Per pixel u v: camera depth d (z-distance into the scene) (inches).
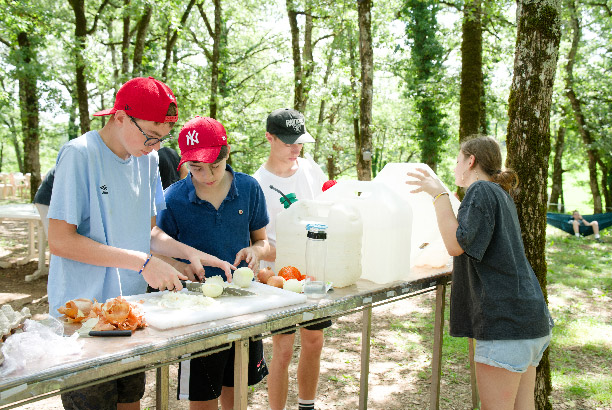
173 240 85.4
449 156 1046.4
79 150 71.4
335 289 89.0
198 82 700.7
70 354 53.0
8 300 213.8
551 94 112.0
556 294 263.7
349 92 581.9
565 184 2070.6
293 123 115.8
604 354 174.2
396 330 199.3
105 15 596.1
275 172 120.9
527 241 113.1
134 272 82.0
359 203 96.7
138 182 80.7
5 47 631.2
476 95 335.0
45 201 133.0
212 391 88.5
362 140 341.7
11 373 47.6
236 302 72.4
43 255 254.2
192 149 80.7
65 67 697.0
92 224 73.4
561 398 138.4
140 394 82.3
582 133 729.0
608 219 520.7
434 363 116.3
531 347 82.0
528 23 110.1
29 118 601.6
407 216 96.7
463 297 89.6
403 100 970.7
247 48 826.8
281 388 111.4
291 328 77.8
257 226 100.0
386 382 149.0
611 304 244.4
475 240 80.5
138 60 507.5
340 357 169.2
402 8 674.8
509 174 88.5
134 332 61.0
